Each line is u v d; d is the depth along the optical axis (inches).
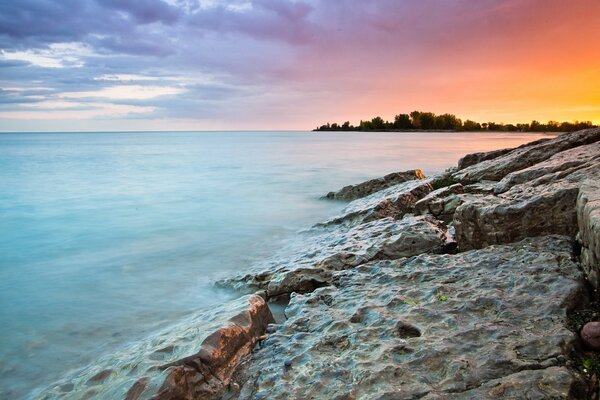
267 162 1804.9
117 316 325.4
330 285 306.8
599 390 149.3
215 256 481.7
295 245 493.4
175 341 211.5
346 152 2402.8
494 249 292.0
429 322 208.8
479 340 184.7
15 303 355.3
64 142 4862.2
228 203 842.2
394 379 169.5
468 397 151.1
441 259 296.8
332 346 204.2
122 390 179.8
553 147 532.1
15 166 1644.9
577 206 253.6
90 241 564.1
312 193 960.3
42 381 240.8
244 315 232.7
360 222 518.9
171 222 673.6
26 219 707.4
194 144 4178.2
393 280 276.1
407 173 824.3
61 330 303.7
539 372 155.5
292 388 176.6
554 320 191.0
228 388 191.9
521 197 314.5
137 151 2787.9
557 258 251.8
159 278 411.5
